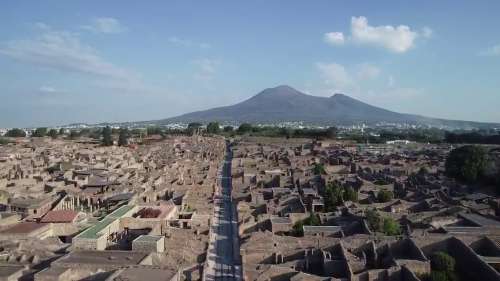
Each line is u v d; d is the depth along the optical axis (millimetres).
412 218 97125
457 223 93438
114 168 177125
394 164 190125
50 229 87250
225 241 93438
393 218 98062
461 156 150750
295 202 117500
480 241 79750
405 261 69625
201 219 103438
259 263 76438
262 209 114562
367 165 184750
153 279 58625
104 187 136000
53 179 146250
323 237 81062
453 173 152875
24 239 78500
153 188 136875
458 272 73438
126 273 60844
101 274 62125
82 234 79312
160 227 90750
